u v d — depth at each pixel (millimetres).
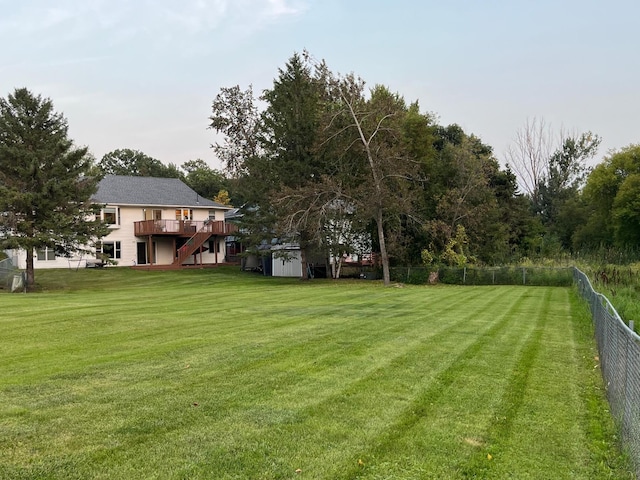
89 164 28344
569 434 5055
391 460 4395
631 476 4117
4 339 9867
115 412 5527
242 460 4355
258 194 30203
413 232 32031
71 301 17609
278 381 6789
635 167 42750
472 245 32531
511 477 4125
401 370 7434
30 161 23969
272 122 29984
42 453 4469
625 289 18125
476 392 6395
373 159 27312
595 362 8227
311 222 27359
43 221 24188
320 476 4082
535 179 58625
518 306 16375
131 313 13836
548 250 38031
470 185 32344
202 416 5414
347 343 9438
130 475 4066
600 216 45125
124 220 38594
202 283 28969
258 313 14000
